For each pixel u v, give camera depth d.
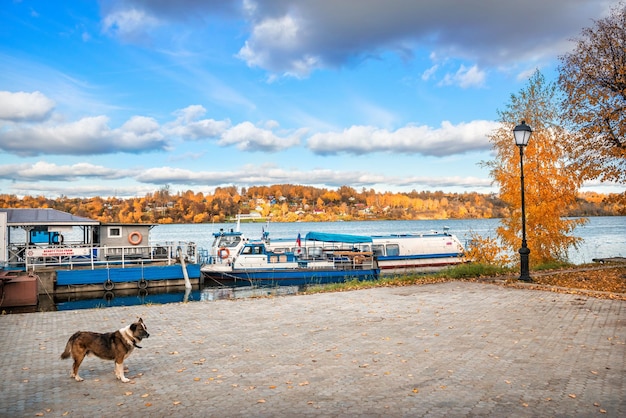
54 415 7.01
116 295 32.62
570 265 26.86
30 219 35.41
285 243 40.56
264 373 8.84
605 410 6.88
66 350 8.66
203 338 11.67
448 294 17.81
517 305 15.20
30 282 27.97
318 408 7.12
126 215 151.12
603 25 26.44
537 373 8.60
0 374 9.01
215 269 35.66
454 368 8.97
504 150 31.17
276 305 16.22
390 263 39.25
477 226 170.75
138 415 6.98
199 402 7.46
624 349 10.01
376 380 8.36
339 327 12.59
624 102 25.61
